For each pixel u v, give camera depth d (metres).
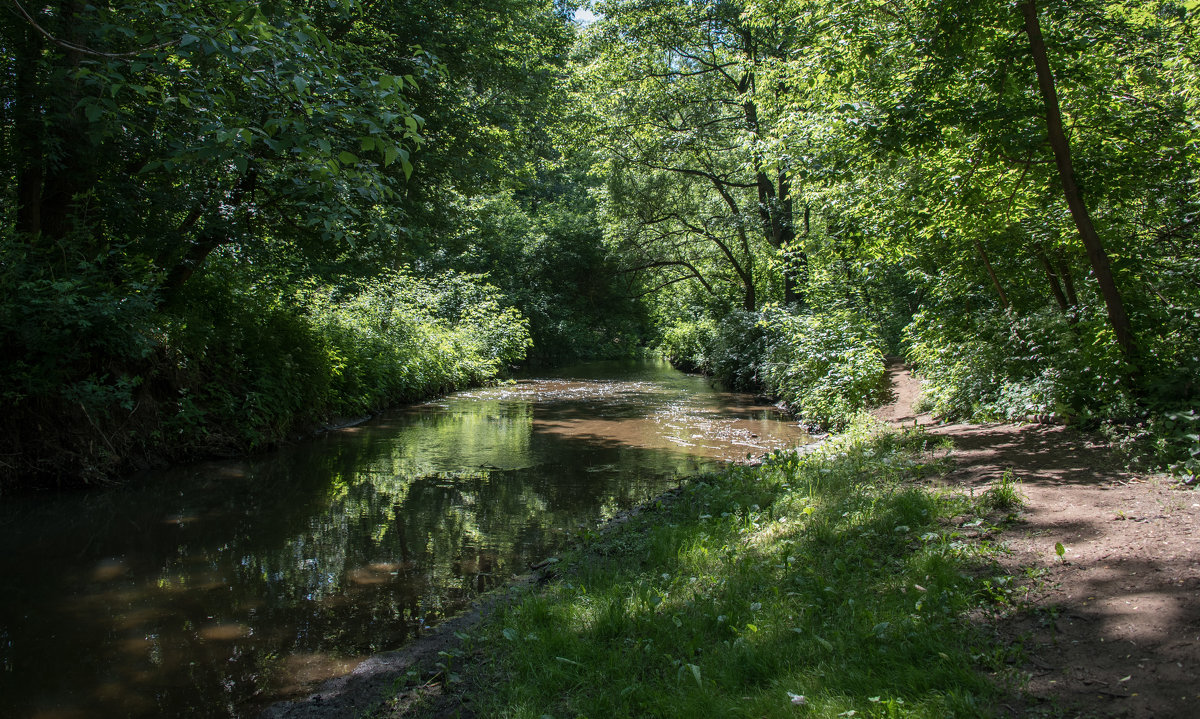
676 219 26.95
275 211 11.70
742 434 12.52
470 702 3.35
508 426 13.46
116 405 8.69
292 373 11.43
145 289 8.79
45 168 8.37
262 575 5.48
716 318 27.33
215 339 10.24
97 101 5.17
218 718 3.49
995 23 7.02
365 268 14.01
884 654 3.11
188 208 10.16
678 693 3.04
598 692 3.20
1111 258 7.22
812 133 8.92
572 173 36.91
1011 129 6.67
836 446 8.52
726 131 22.17
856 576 4.03
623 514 6.99
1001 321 8.98
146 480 8.50
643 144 23.75
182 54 5.59
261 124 6.25
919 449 7.35
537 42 17.03
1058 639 3.09
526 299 31.66
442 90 13.10
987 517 4.65
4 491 7.59
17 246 7.90
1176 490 4.76
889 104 7.53
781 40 19.72
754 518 5.63
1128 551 3.80
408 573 5.51
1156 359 6.35
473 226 23.50
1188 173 7.09
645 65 22.08
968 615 3.41
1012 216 8.09
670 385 22.64
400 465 9.70
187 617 4.70
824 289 16.61
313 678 3.88
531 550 6.06
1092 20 6.80
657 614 3.95
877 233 9.51
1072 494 4.91
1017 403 8.00
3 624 4.58
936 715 2.62
